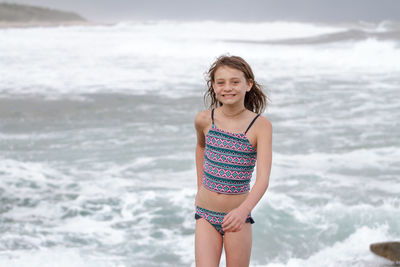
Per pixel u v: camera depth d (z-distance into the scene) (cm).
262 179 261
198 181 307
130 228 508
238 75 272
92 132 886
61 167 696
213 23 4091
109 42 2641
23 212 545
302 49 2105
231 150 275
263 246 466
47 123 959
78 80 1500
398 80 1410
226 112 280
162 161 714
